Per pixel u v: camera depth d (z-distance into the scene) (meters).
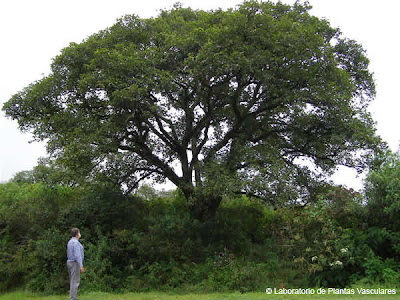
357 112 17.03
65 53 16.67
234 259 16.08
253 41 15.49
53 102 17.09
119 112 16.11
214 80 15.99
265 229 19.00
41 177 21.06
